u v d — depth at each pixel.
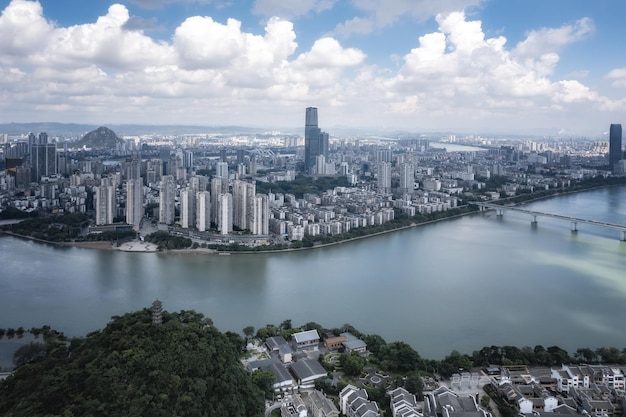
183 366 137.88
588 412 149.38
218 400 138.00
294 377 172.00
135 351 140.00
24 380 137.88
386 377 169.62
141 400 124.75
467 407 145.38
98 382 128.50
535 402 151.38
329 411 146.12
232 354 159.12
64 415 117.31
